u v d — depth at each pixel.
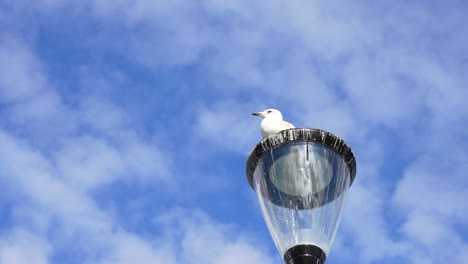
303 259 6.85
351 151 7.60
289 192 7.33
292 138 7.48
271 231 7.28
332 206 7.30
